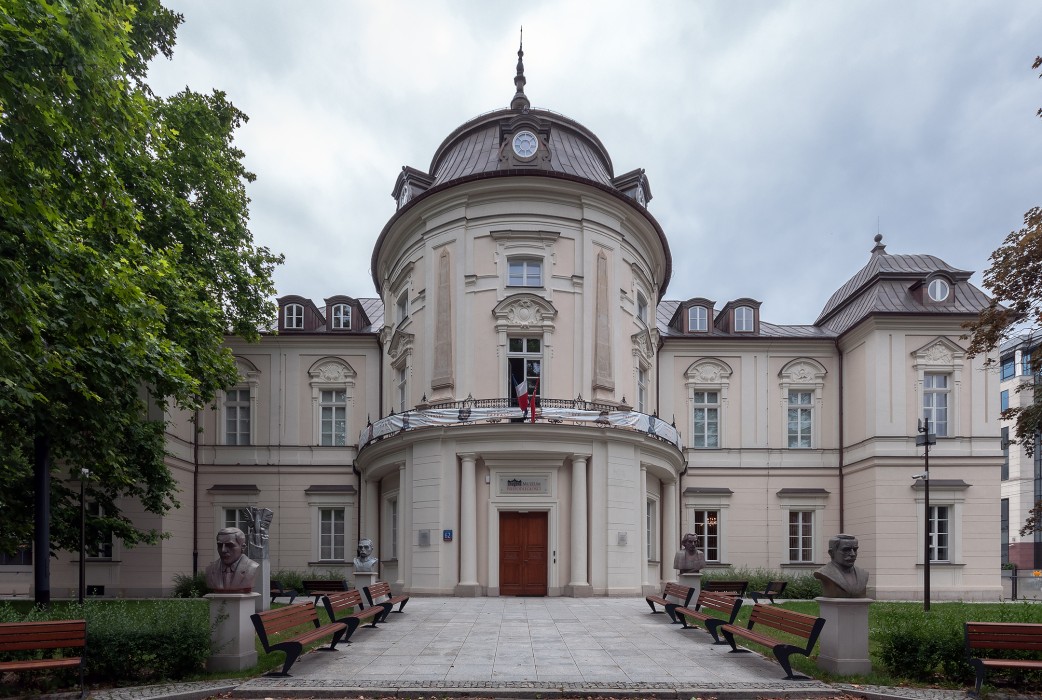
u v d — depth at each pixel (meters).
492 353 20.23
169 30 15.73
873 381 24.94
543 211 20.62
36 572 13.65
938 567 23.83
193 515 25.73
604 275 20.88
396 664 9.23
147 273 10.68
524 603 16.59
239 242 17.83
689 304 28.78
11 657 7.68
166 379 12.36
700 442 27.50
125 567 22.44
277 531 26.23
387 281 25.44
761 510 26.81
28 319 8.21
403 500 20.14
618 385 20.88
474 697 7.74
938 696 7.82
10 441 13.62
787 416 27.48
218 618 8.73
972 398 24.62
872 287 27.06
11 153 7.92
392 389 24.22
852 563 8.98
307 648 10.26
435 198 21.20
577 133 24.11
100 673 8.05
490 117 23.62
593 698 7.76
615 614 14.52
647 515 21.67
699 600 12.77
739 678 8.54
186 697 7.58
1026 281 13.38
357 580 16.14
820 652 9.11
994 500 24.12
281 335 27.09
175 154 16.20
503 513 19.19
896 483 24.38
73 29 7.82
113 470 15.03
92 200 10.15
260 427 26.84
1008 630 8.11
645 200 25.39
